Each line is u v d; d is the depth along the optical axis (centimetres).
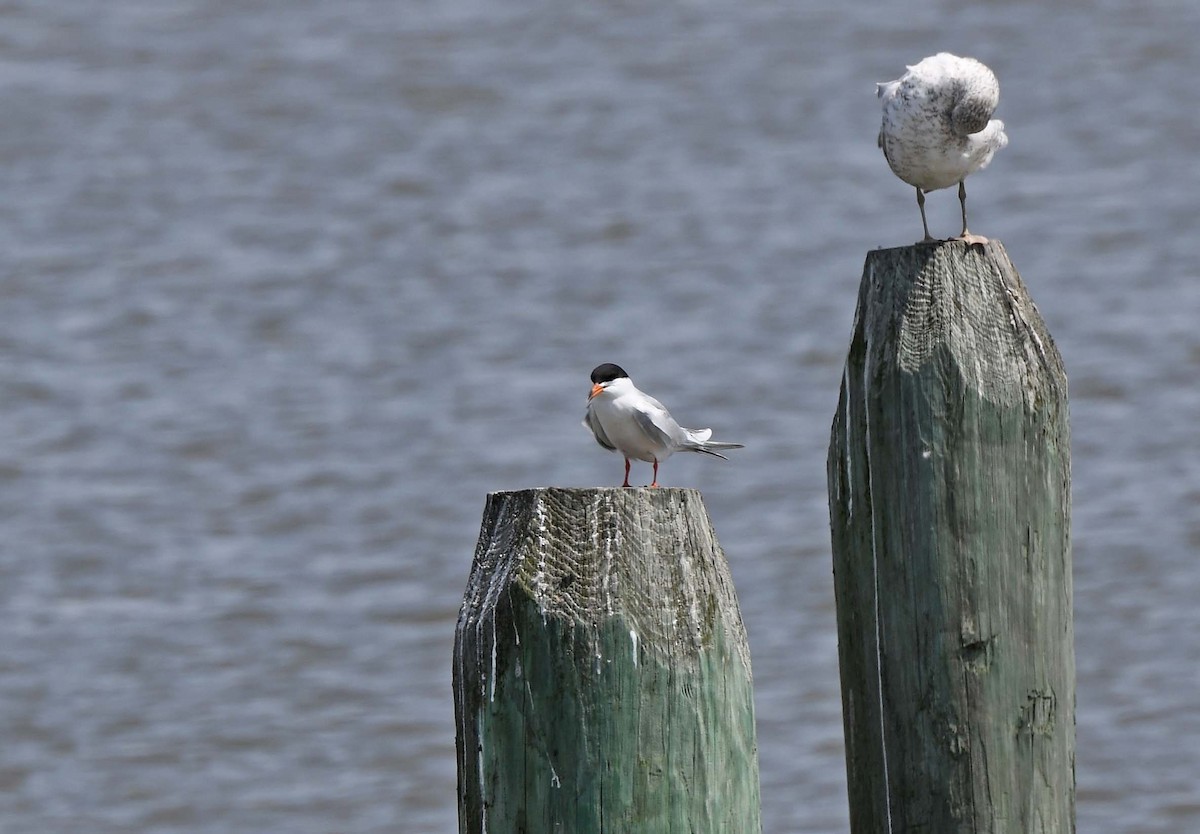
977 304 766
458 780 720
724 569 717
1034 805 766
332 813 2042
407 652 2456
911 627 765
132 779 2144
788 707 2141
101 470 3120
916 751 768
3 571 2742
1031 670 762
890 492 766
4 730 2272
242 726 2256
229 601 2633
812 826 1850
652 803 680
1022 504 757
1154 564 2566
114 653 2472
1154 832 1888
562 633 682
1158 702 2173
